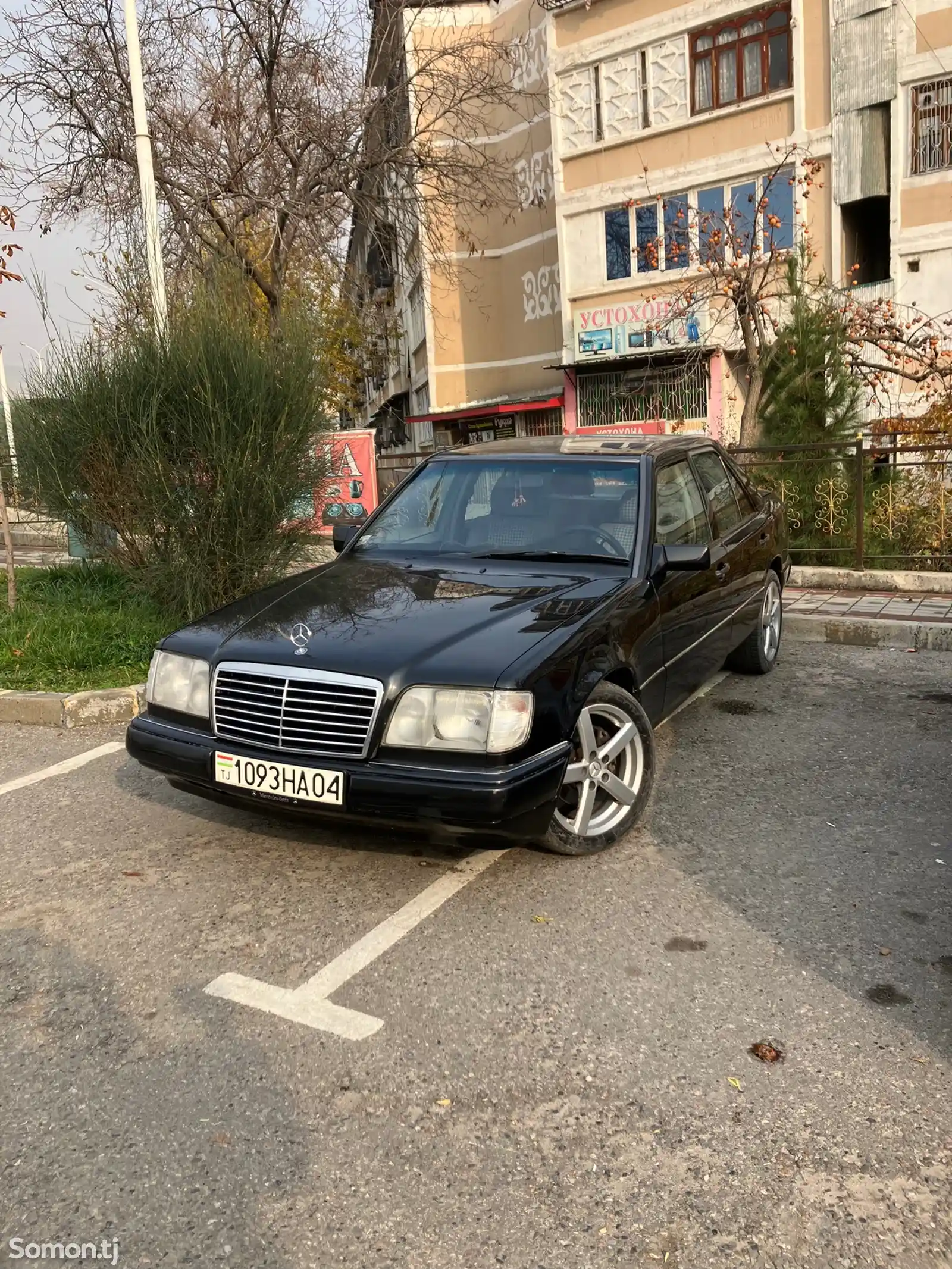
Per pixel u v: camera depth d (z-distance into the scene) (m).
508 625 3.88
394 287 29.17
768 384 11.50
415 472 5.49
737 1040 2.89
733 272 14.16
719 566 5.48
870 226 20.56
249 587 8.11
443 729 3.47
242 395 7.82
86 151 14.98
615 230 22.88
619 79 22.12
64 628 7.78
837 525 9.73
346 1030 3.00
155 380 7.78
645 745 4.25
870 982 3.18
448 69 18.45
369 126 15.54
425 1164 2.46
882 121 18.77
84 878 4.07
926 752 5.28
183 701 3.98
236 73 15.13
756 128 20.34
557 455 5.23
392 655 3.64
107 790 5.09
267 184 15.33
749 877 3.92
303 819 3.67
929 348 15.12
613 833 4.14
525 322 27.42
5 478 8.73
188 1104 2.69
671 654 4.75
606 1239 2.21
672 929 3.53
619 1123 2.57
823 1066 2.77
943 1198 2.30
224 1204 2.35
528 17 25.30
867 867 3.99
